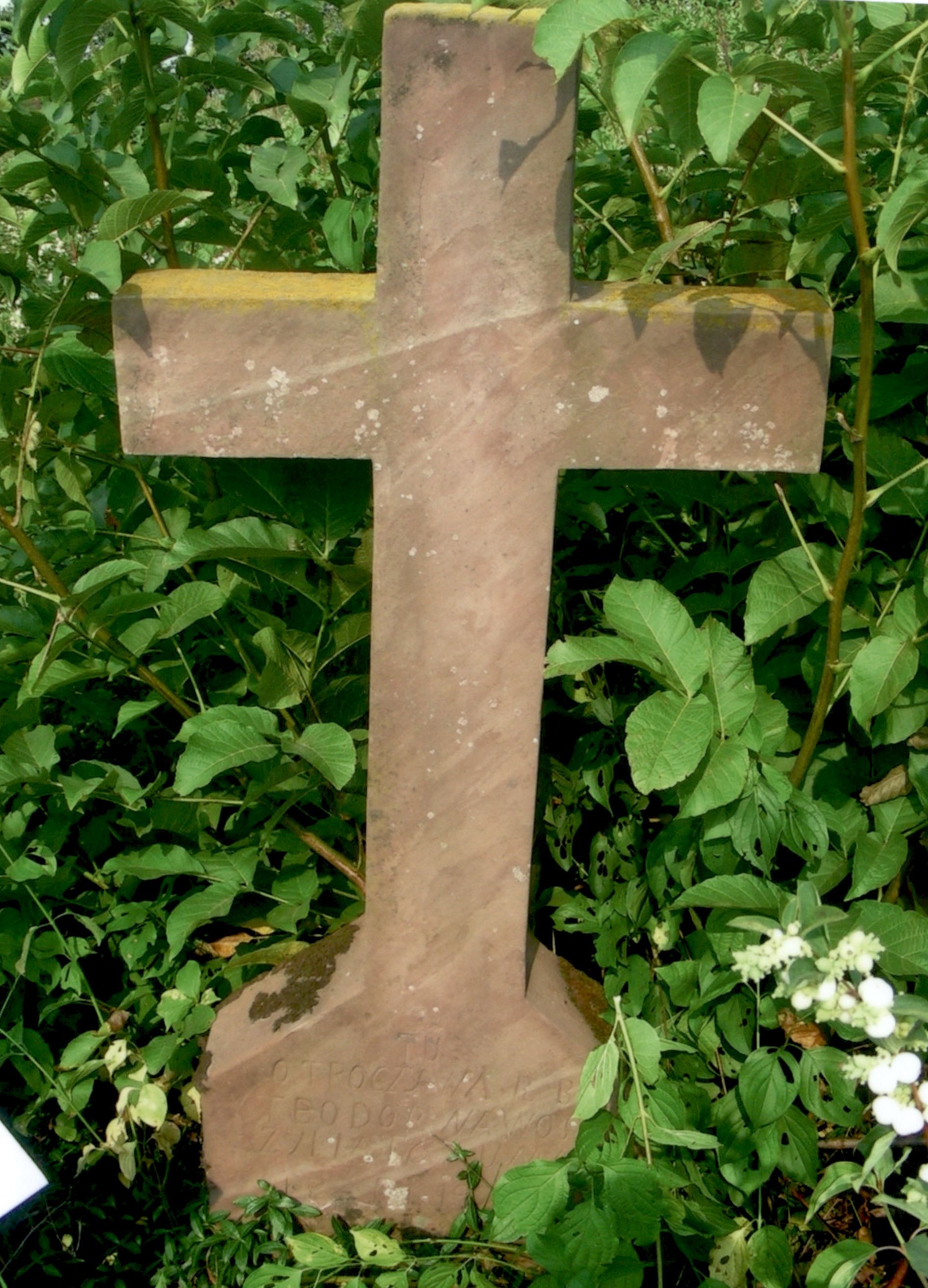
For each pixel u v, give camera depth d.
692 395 1.44
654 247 1.98
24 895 1.88
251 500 1.68
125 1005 1.87
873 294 1.30
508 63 1.30
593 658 1.45
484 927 1.64
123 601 1.59
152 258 2.10
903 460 1.60
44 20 1.75
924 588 1.50
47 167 1.67
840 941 1.29
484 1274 1.65
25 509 1.77
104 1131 1.82
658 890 1.73
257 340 1.42
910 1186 1.27
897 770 1.67
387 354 1.42
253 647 1.97
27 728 1.89
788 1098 1.45
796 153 1.68
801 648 1.80
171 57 1.91
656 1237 1.37
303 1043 1.68
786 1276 1.48
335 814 1.92
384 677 1.55
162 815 1.84
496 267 1.38
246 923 2.03
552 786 2.00
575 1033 1.69
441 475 1.47
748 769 1.47
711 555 1.84
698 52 1.45
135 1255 1.70
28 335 1.82
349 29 1.84
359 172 1.95
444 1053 1.70
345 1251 1.64
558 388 1.43
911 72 1.41
